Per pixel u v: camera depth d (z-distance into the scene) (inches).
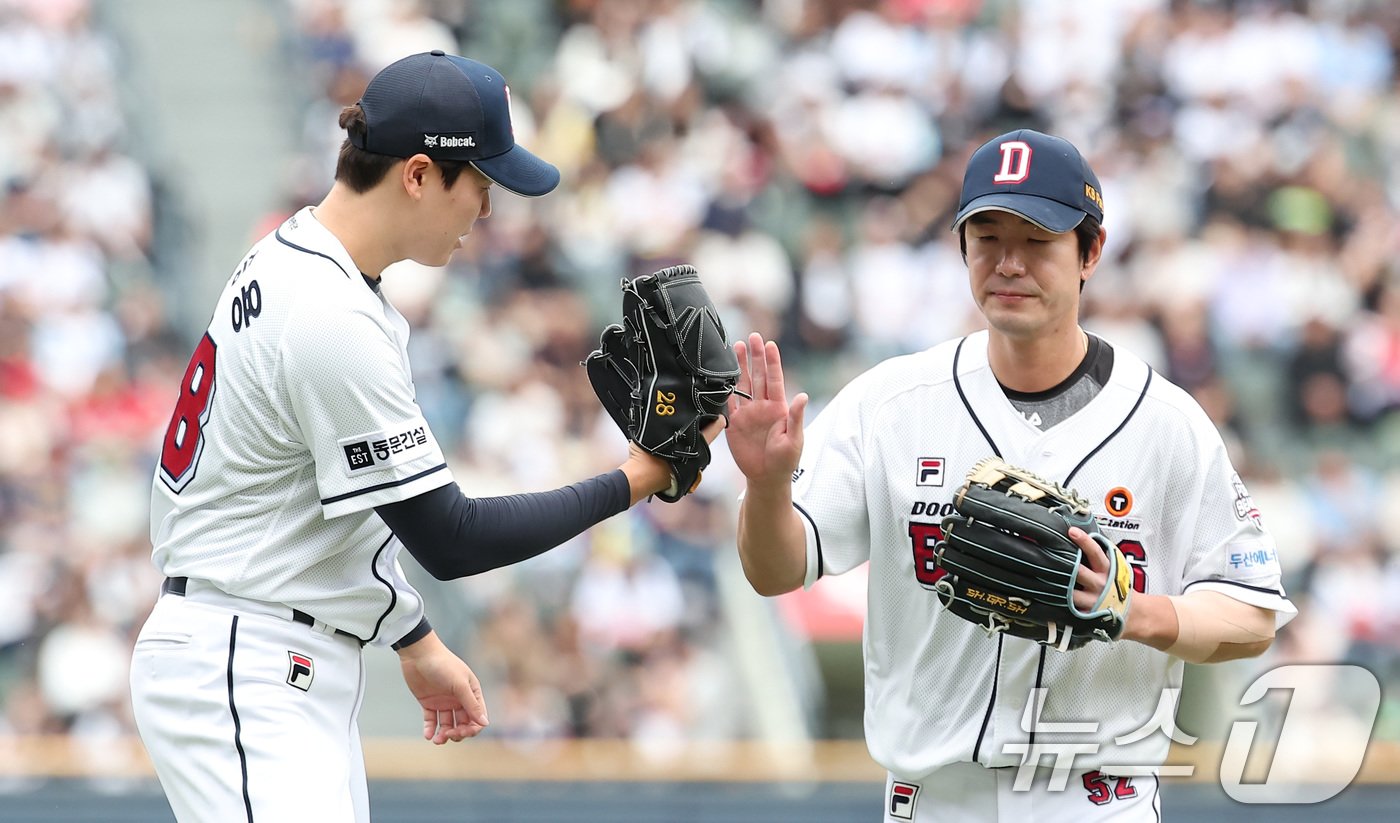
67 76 1555.1
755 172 1526.8
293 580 417.7
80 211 1428.4
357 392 401.4
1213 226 1478.8
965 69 1615.4
